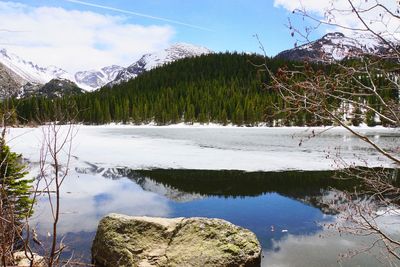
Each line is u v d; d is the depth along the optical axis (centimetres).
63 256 791
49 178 1538
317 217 1147
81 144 3375
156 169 2038
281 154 2708
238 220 1129
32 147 2680
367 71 314
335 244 912
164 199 1378
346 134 5616
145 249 815
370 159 2200
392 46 304
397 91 333
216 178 1788
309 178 1775
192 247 816
